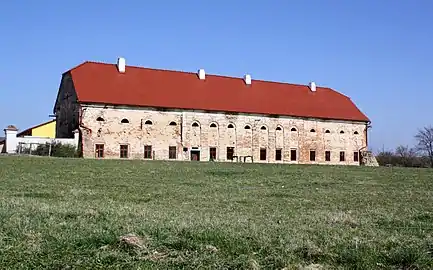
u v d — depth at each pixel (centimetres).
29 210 1099
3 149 5481
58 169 2831
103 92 5806
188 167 3472
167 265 671
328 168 4000
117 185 2036
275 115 6606
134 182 2208
